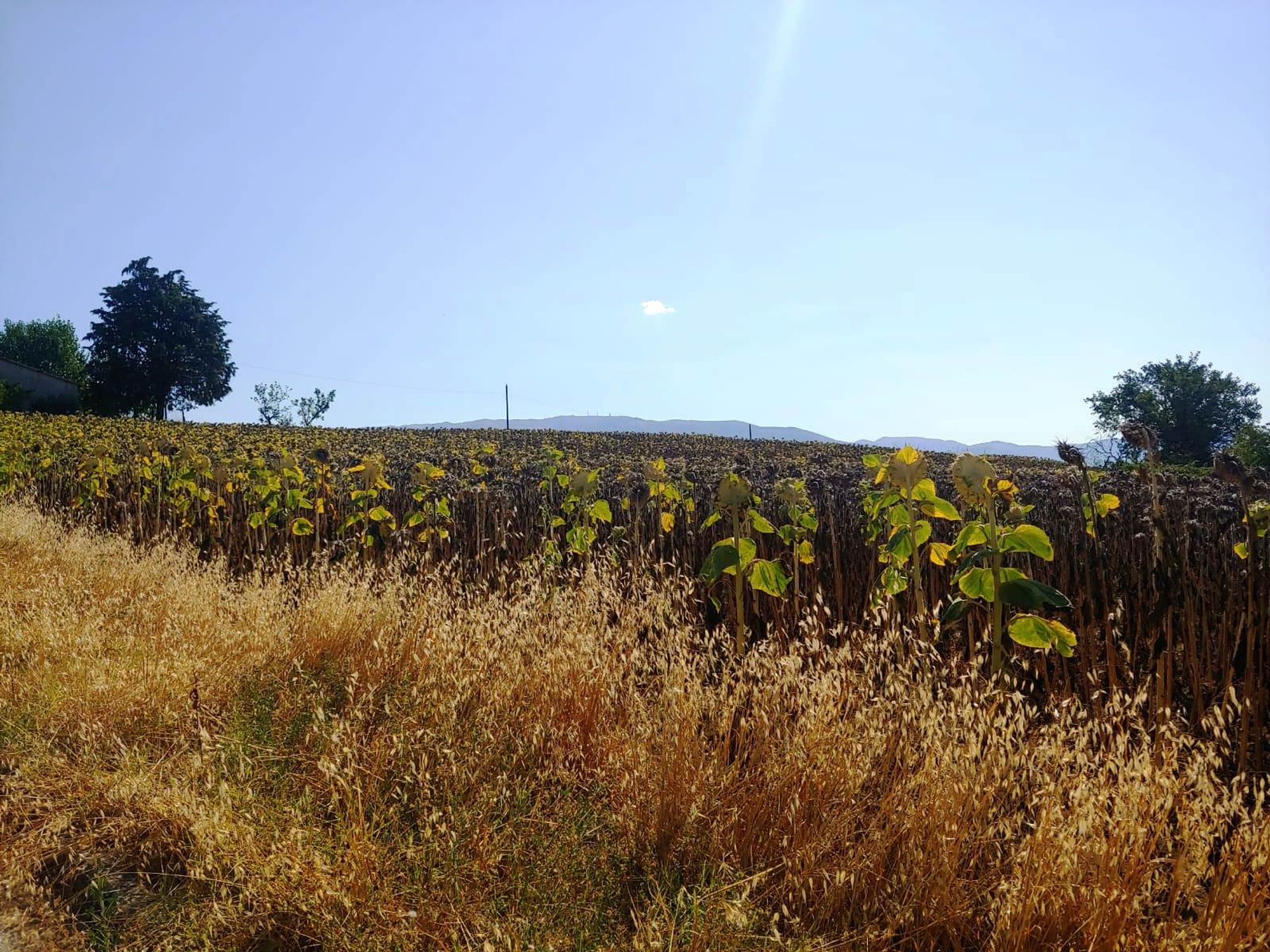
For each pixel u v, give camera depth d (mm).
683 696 3086
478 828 2689
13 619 4836
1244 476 3004
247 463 8875
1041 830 2133
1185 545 3758
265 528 7559
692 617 4215
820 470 8164
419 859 2582
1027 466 23984
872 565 4578
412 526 6375
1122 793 2172
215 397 71812
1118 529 4852
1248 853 2047
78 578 6059
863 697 2912
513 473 8789
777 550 5336
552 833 2754
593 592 4051
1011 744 2441
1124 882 2061
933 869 2246
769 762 2734
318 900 2354
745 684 3094
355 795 2928
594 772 3123
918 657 2982
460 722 3350
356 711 3293
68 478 11227
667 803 2693
